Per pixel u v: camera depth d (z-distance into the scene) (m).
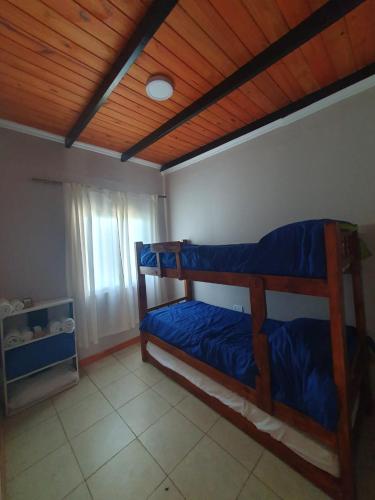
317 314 1.93
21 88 1.58
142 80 1.55
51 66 1.39
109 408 1.77
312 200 1.92
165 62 1.39
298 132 1.96
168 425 1.58
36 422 1.66
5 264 1.99
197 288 2.95
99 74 1.48
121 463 1.32
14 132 2.05
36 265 2.15
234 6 1.06
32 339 1.88
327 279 1.03
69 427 1.61
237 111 1.97
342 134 1.74
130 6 1.05
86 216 2.45
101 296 2.56
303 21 1.15
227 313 2.34
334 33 1.23
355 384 1.24
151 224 3.08
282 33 1.23
